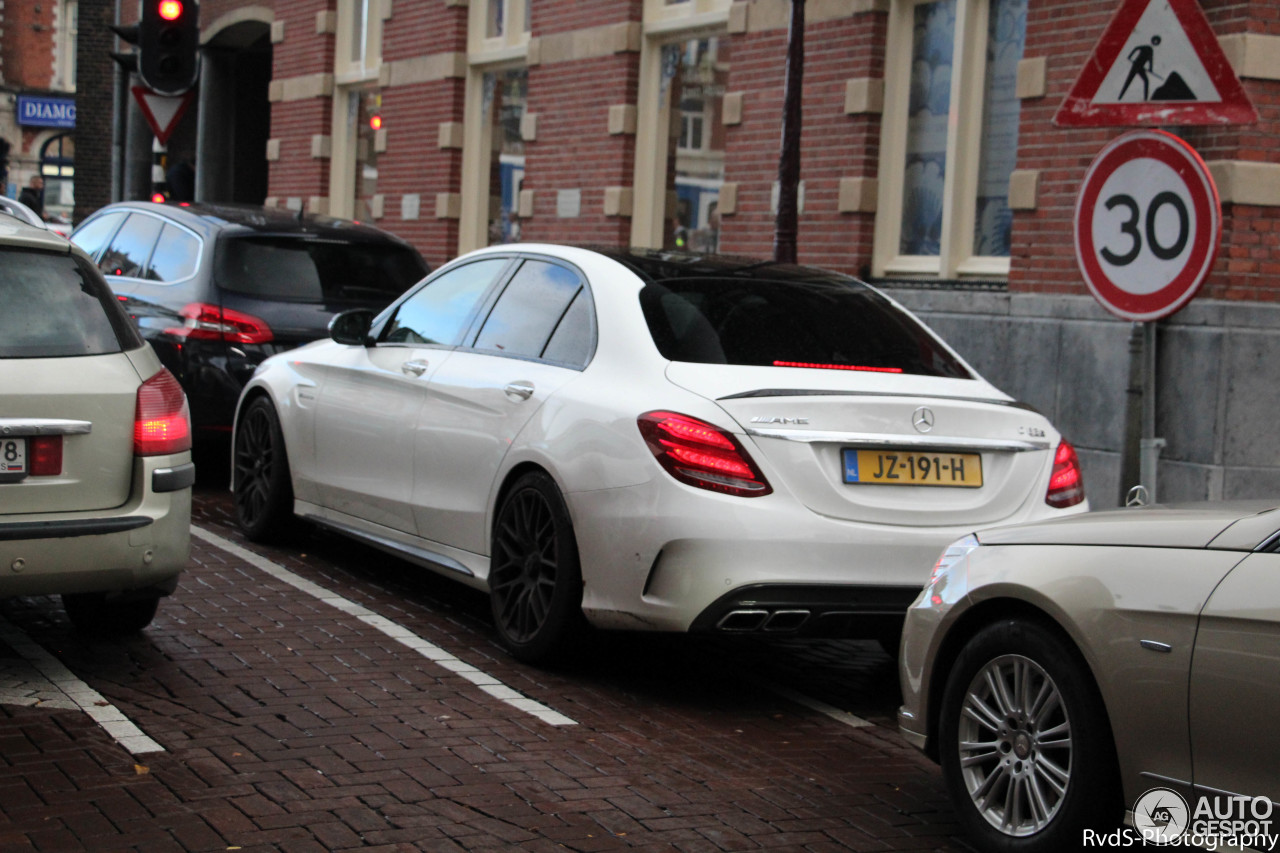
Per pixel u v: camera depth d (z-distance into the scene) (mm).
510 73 17391
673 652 6559
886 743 5438
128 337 5688
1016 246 10852
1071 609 3975
